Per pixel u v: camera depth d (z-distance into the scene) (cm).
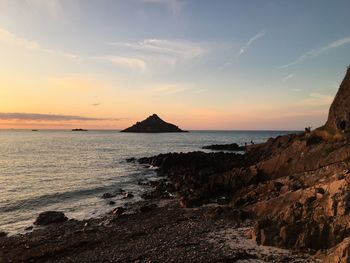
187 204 4169
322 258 2239
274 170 4856
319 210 2591
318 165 4425
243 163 6788
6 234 3312
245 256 2402
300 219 2620
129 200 4759
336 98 5234
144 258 2495
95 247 2838
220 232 2988
